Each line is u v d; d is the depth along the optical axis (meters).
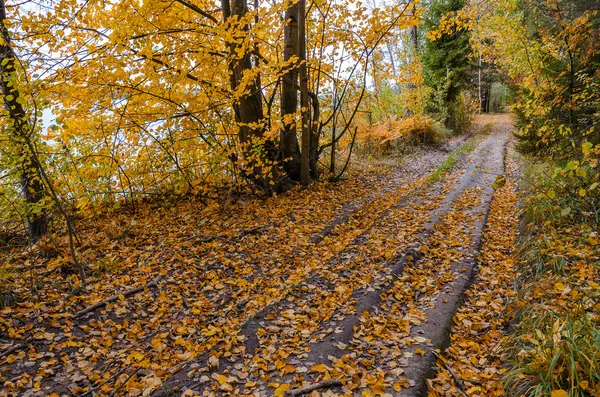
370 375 3.16
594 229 4.95
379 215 7.79
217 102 7.87
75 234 6.33
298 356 3.55
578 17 8.53
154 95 6.98
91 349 3.82
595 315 3.22
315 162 10.56
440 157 14.79
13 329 3.95
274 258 5.99
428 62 21.06
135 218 8.02
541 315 3.44
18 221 5.86
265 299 4.72
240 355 3.70
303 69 9.04
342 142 11.48
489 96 40.25
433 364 3.34
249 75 7.09
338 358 3.50
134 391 3.21
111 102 6.78
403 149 15.90
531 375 2.82
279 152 9.64
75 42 6.50
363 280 4.99
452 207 8.02
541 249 4.80
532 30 9.76
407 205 8.44
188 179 8.54
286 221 7.52
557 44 8.67
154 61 6.56
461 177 10.84
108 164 7.36
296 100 9.82
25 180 5.86
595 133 6.71
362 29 8.86
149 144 8.16
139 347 3.93
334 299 4.57
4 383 3.28
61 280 5.20
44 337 3.93
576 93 7.75
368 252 5.93
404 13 8.48
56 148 6.75
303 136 9.55
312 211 8.14
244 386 3.24
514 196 8.42
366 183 10.82
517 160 12.30
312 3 9.12
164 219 7.87
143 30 6.73
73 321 4.28
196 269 5.60
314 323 4.12
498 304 4.30
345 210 8.34
